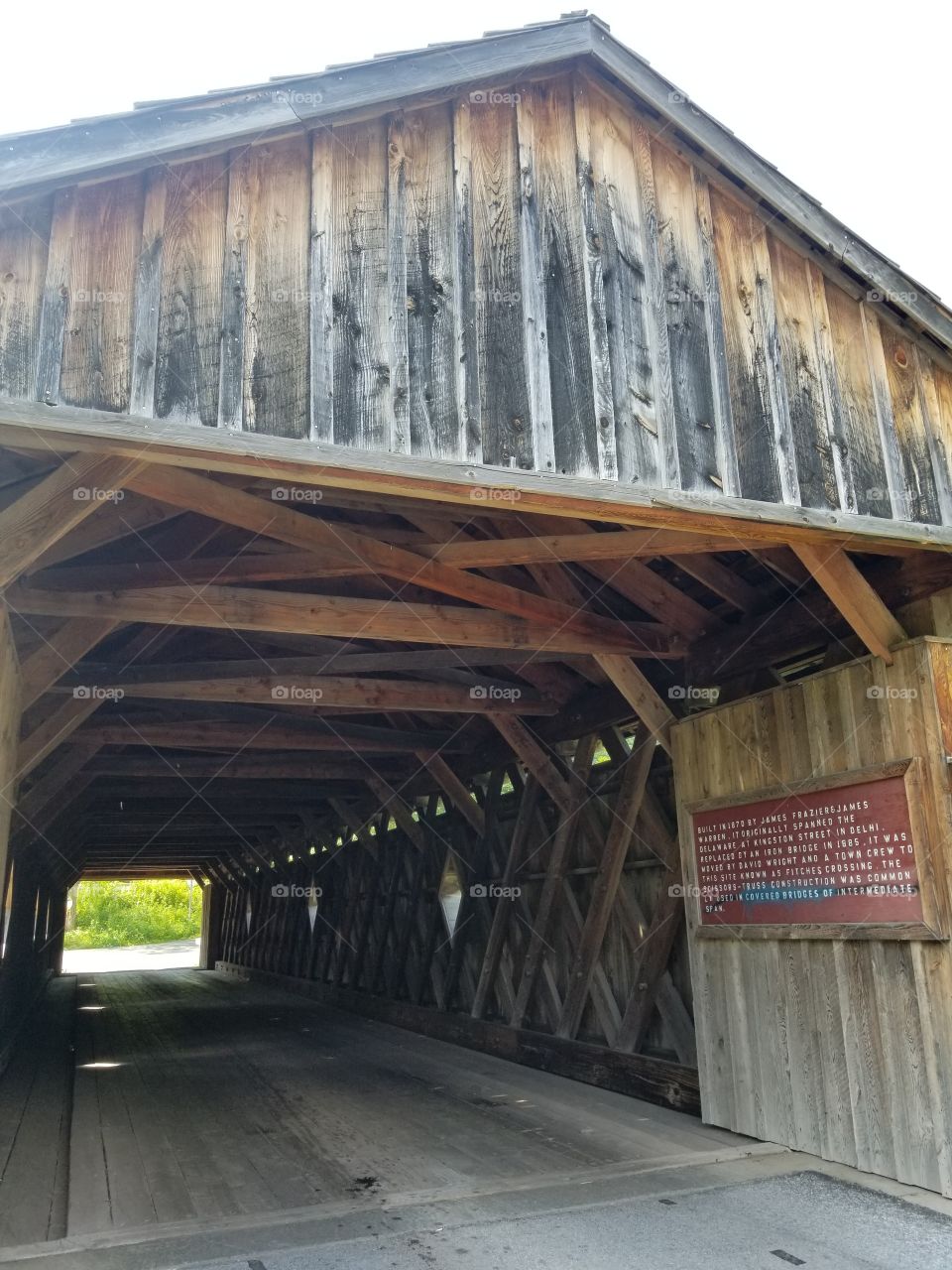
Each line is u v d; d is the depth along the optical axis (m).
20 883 8.53
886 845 4.12
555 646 5.49
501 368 3.57
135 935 38.97
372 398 3.35
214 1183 4.38
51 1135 5.42
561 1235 3.58
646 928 6.39
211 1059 8.17
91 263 3.09
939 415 4.63
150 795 10.74
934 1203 3.71
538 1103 6.01
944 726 3.99
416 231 3.58
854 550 4.29
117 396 3.02
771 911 4.73
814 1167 4.24
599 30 3.92
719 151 4.06
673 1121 5.30
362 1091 6.61
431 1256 3.38
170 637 6.35
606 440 3.68
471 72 3.69
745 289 4.19
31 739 5.59
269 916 17.55
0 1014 7.08
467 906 9.10
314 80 3.39
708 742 5.34
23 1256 3.42
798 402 4.19
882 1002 4.10
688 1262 3.27
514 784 8.55
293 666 6.54
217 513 4.04
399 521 5.32
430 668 6.68
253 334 3.24
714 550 4.47
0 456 3.65
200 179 3.29
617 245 3.93
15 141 2.93
